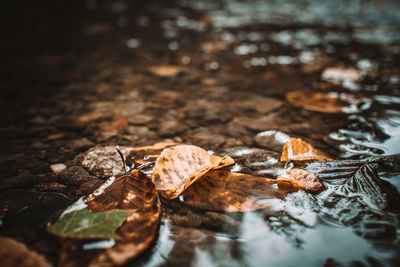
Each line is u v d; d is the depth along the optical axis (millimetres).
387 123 412
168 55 718
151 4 1459
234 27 1001
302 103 469
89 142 393
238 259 277
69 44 804
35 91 516
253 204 312
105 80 563
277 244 285
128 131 413
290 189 324
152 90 518
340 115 435
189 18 1142
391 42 793
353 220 299
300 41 830
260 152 373
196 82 552
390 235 288
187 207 311
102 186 326
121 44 807
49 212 308
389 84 514
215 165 329
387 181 326
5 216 305
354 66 613
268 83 541
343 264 273
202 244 286
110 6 1390
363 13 1177
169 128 419
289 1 1499
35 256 278
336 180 330
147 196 312
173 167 328
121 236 286
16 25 1009
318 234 291
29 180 340
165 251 282
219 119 437
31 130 417
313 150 363
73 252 278
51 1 1427
